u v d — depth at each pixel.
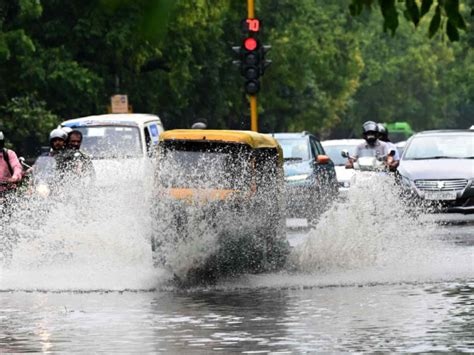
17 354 19.91
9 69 80.50
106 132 53.34
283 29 124.62
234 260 32.12
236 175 32.16
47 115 80.06
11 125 79.56
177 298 28.02
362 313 24.61
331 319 23.73
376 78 197.75
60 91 83.12
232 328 22.67
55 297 28.47
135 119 54.31
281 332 22.02
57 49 81.94
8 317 24.92
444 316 23.97
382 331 21.97
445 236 46.25
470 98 146.38
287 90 135.25
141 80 94.44
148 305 26.69
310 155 57.91
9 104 79.81
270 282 30.95
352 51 145.00
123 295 28.75
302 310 25.28
